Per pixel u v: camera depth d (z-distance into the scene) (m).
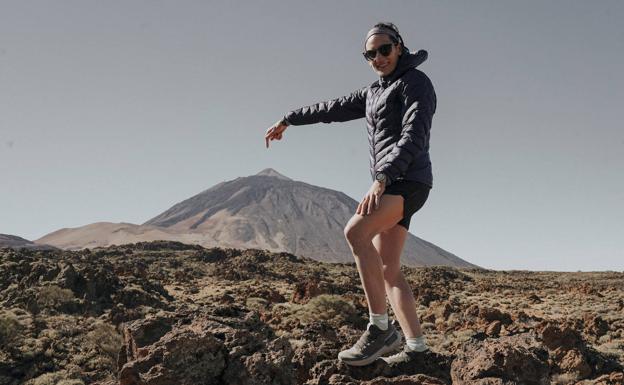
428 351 4.88
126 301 35.31
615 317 37.84
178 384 4.05
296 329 25.27
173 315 5.97
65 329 26.23
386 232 4.49
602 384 14.91
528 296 55.75
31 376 20.88
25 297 32.03
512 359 4.46
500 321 28.94
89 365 22.38
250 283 63.53
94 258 80.88
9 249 51.59
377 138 4.39
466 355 4.67
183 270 76.69
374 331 4.45
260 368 4.21
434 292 54.66
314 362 5.25
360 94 4.92
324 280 73.50
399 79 4.30
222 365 4.26
